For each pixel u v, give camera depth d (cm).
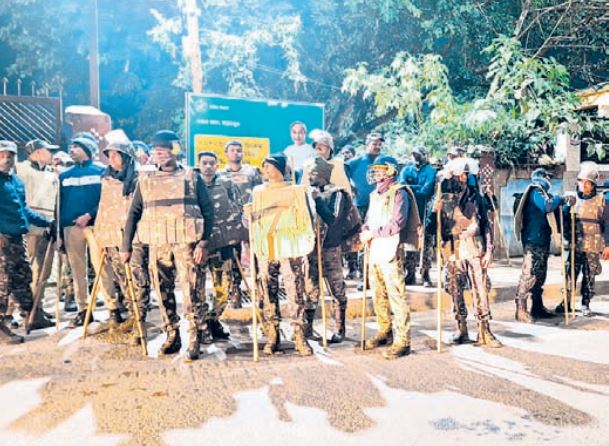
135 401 412
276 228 531
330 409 399
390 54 1545
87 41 1443
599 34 1516
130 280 541
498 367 502
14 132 851
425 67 1195
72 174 629
